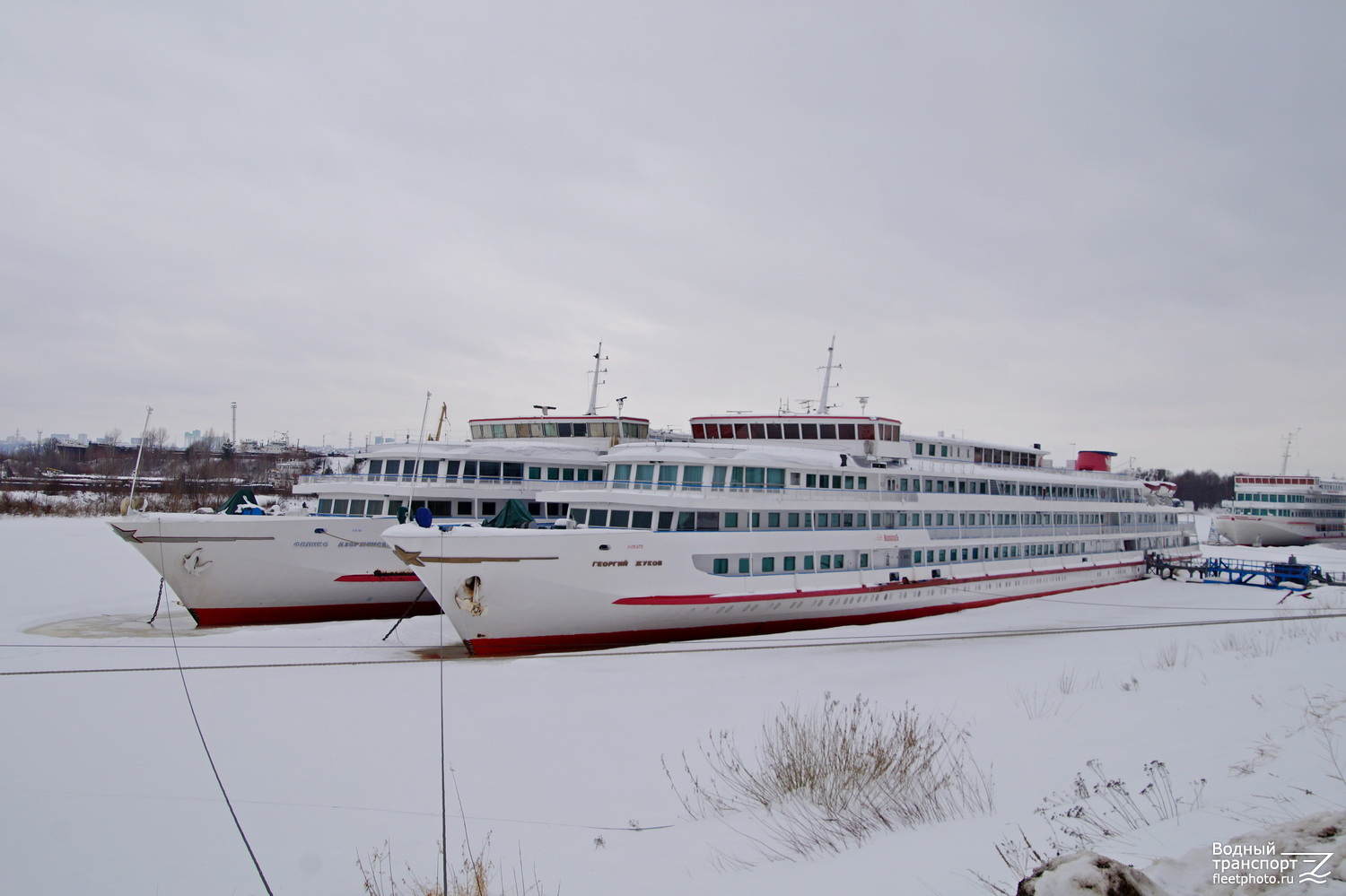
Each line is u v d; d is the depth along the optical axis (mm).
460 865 10109
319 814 12148
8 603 35812
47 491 94875
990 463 42688
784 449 31547
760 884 8438
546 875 9570
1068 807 9703
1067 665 22438
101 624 30938
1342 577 51844
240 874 10109
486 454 34438
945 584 35375
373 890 9469
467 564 24688
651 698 19281
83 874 10203
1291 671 17625
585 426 39312
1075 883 6031
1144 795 9664
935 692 19281
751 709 18016
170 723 17297
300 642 27297
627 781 13336
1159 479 60188
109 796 12984
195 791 13211
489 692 20031
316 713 18031
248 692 20125
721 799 12109
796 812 11156
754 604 28484
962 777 11773
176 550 29391
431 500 33281
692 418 38094
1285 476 99250
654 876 9266
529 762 14469
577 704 18719
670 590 27078
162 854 10781
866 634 28844
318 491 34094
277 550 30625
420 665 23609
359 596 32562
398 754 15078
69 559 52844
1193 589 46500
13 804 12664
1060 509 44938
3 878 10117
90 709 18438
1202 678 18109
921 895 7367
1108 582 48000
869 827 10266
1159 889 6113
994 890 7242
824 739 13297
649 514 27516
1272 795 8820
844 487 32594
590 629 26516
